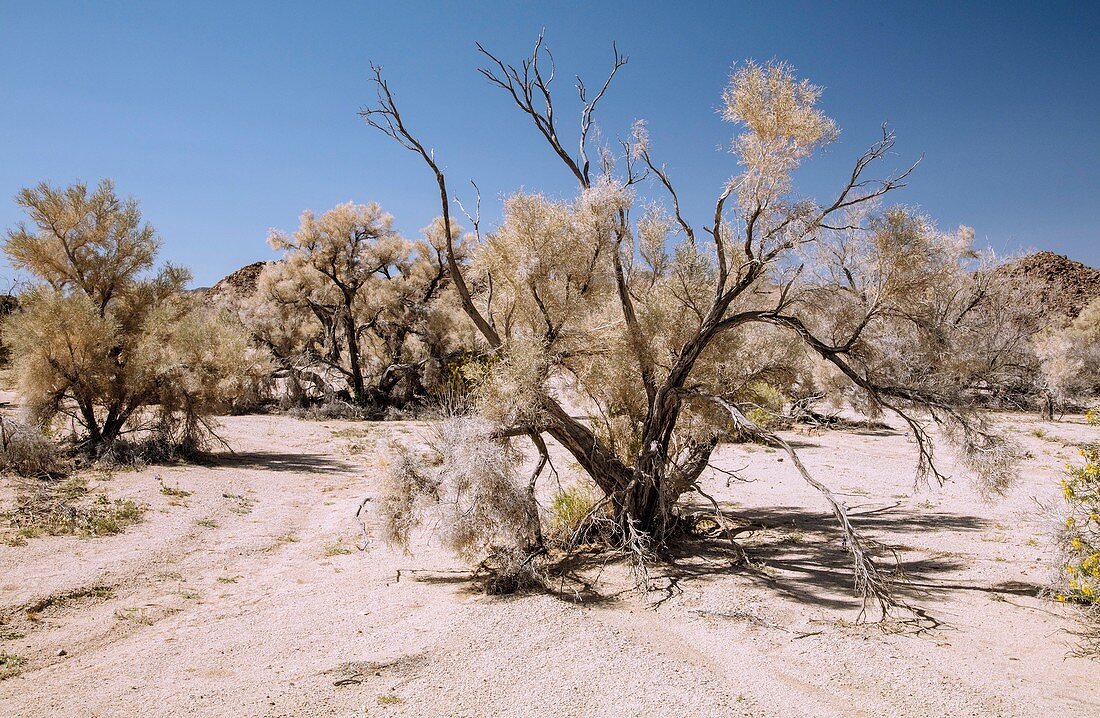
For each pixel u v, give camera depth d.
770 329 9.71
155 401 14.45
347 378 29.03
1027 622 5.82
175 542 8.48
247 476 13.28
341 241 27.86
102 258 15.34
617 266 8.16
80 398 13.85
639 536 7.51
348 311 28.17
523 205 8.06
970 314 19.05
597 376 8.52
